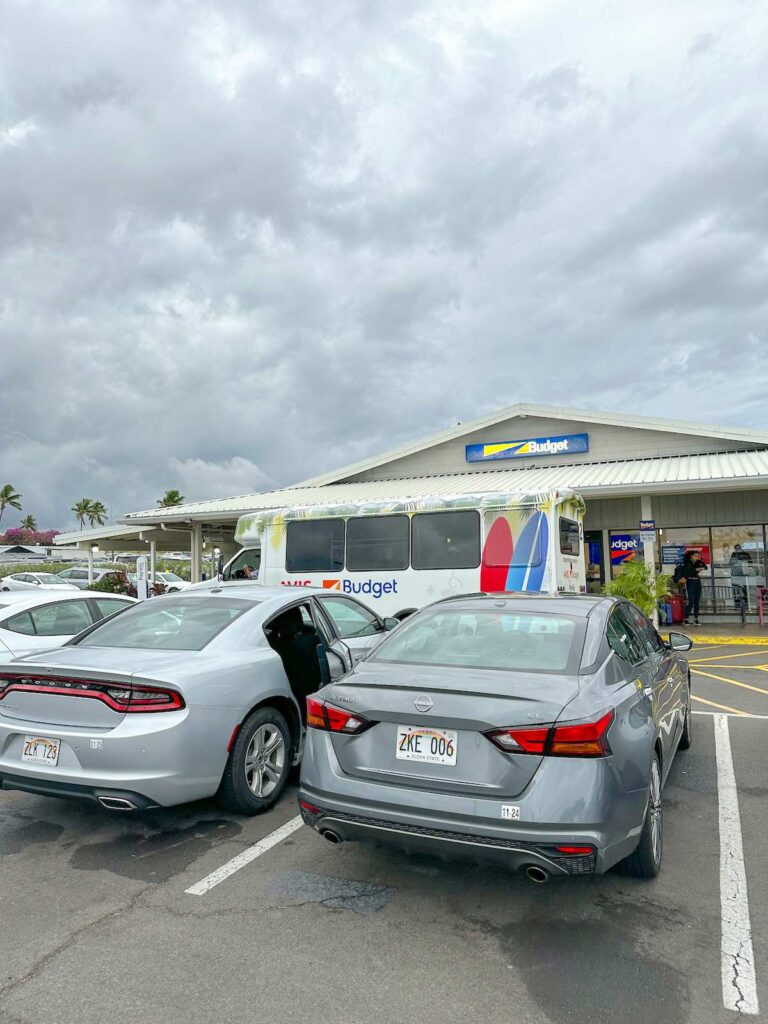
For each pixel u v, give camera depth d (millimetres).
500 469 21688
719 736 6957
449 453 22469
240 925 3361
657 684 4559
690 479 15414
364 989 2857
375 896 3656
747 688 9664
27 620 7664
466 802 3213
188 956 3094
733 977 2949
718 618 18781
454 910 3510
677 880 3844
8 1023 2646
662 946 3188
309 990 2850
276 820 4727
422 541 11367
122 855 4199
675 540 19500
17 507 117562
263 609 5391
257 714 4816
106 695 4184
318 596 6109
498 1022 2660
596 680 3637
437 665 3926
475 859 3219
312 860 4102
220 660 4672
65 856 4191
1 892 3730
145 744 4062
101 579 27500
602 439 20562
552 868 3096
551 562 10492
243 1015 2693
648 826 3730
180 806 5012
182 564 62750
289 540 12469
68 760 4152
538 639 4039
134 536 30078
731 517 18938
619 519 20000
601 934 3287
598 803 3123
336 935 3270
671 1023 2656
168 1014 2699
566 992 2844
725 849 4262
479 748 3287
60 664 4383
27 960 3072
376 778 3459
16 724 4324
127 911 3506
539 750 3182
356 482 23734
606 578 20031
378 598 11594
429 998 2803
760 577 18578
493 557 10859
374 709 3510
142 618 5398
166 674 4250
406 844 3342
